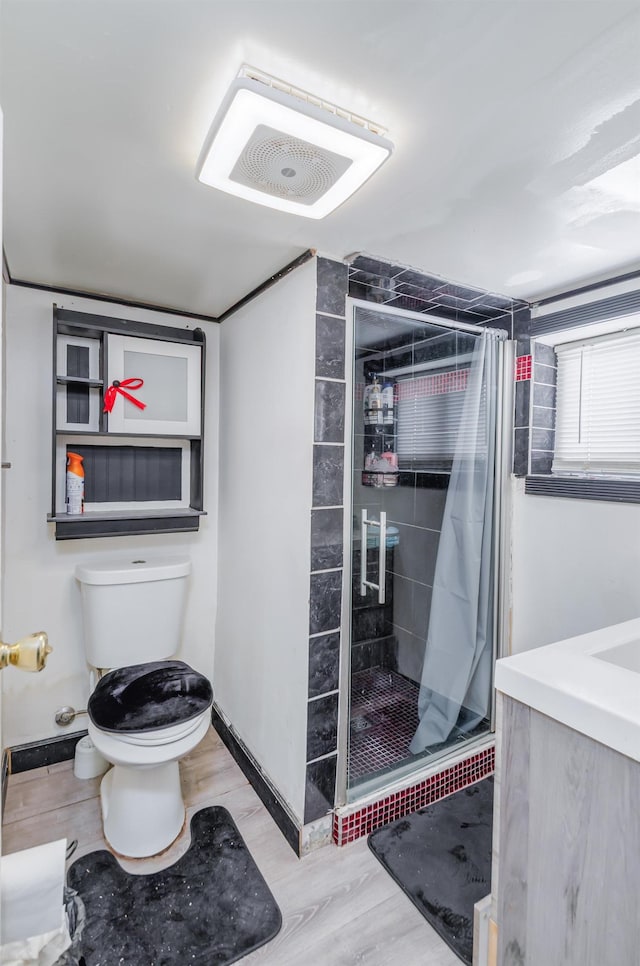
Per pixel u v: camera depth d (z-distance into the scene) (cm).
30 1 72
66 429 190
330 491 157
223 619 223
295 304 162
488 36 77
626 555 171
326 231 142
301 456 159
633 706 79
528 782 93
